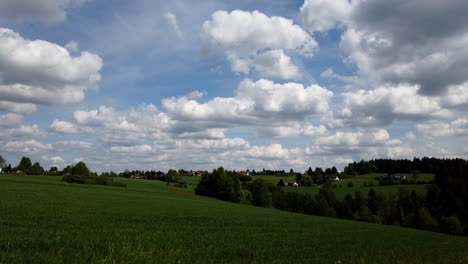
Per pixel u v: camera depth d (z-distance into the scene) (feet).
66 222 80.89
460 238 142.61
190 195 362.12
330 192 409.49
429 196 357.20
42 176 416.67
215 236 75.41
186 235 72.79
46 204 131.85
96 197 204.44
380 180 501.56
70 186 296.30
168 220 111.04
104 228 75.77
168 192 359.46
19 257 28.32
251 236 80.79
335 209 391.24
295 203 415.64
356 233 112.78
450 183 349.20
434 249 72.59
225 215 153.58
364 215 358.02
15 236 47.83
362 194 385.91
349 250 59.82
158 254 29.53
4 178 324.39
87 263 26.32
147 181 545.85
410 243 89.61
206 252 49.03
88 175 359.87
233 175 403.95
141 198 233.96
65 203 145.48
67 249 37.52
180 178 619.26
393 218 356.18
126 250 25.98
